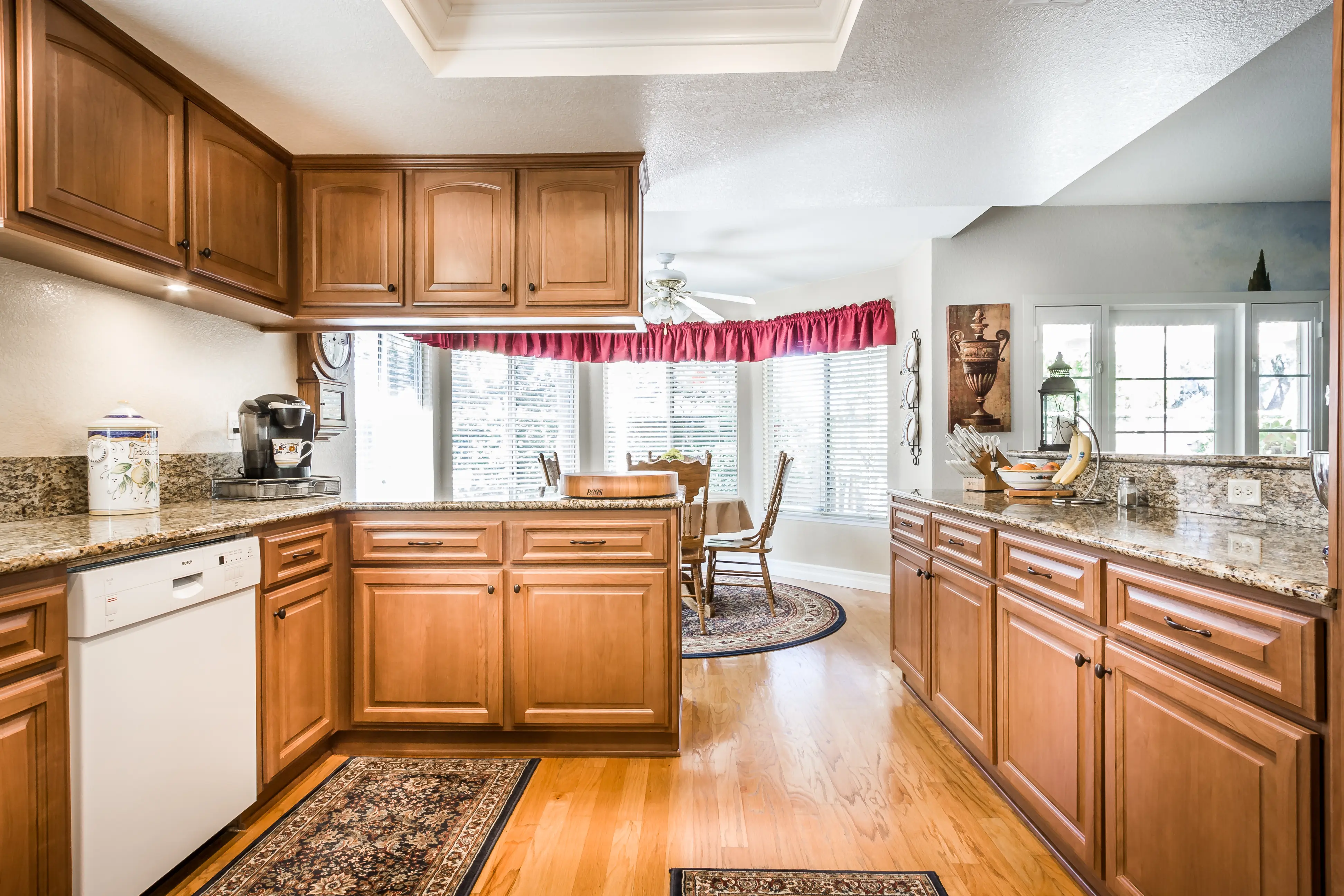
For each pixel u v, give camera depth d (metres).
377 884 1.60
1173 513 2.02
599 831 1.83
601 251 2.47
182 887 1.58
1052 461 2.99
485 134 2.31
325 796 2.02
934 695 2.47
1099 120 2.29
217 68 1.87
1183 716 1.22
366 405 3.44
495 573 2.27
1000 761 1.94
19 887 1.18
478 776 2.16
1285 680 1.01
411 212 2.48
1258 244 4.03
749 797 2.01
